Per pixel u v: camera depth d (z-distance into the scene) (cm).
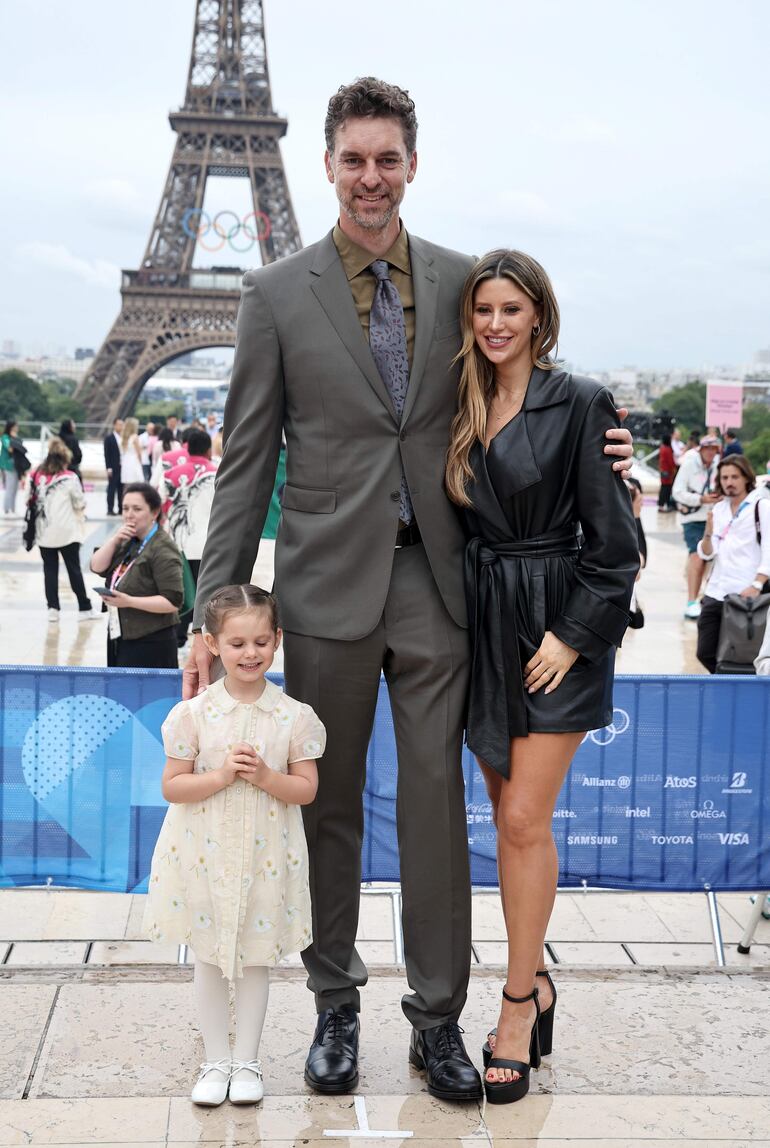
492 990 408
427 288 341
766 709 466
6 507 2395
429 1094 334
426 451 340
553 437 332
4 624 1219
